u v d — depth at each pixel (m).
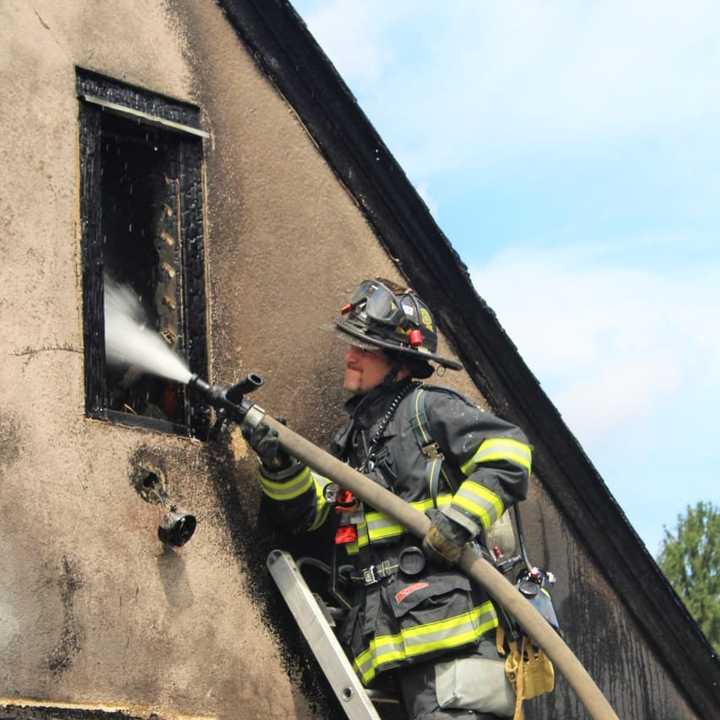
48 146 6.75
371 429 7.29
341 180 8.29
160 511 6.79
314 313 7.92
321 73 8.19
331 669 6.96
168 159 7.52
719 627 26.66
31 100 6.73
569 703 8.99
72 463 6.48
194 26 7.66
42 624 6.18
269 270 7.77
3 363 6.34
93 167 6.96
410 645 6.77
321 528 7.61
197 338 7.36
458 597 6.84
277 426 7.01
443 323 8.76
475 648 6.88
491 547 7.51
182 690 6.63
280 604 7.26
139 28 7.36
